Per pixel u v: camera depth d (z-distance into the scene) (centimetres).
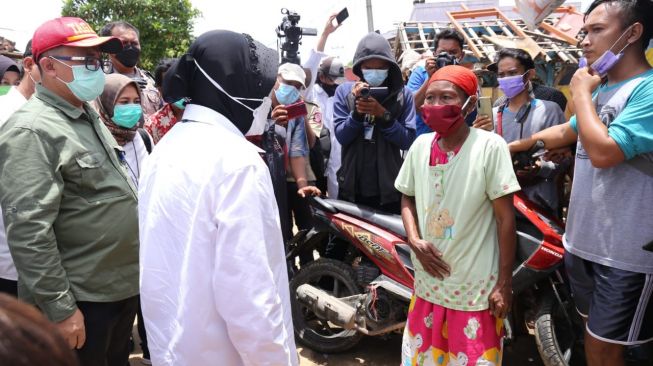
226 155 147
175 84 163
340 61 484
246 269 140
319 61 400
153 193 154
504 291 220
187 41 1498
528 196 312
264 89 167
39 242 192
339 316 314
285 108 326
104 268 218
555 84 720
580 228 223
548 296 271
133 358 358
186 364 146
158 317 152
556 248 263
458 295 225
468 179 219
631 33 206
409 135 329
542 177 300
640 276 205
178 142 156
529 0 400
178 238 147
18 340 58
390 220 319
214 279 141
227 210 142
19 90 278
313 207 354
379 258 313
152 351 154
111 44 221
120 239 221
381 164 330
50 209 196
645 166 201
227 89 160
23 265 191
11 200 191
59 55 209
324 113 458
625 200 206
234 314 140
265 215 150
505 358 329
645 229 202
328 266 342
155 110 426
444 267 228
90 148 215
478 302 223
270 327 142
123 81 294
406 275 299
